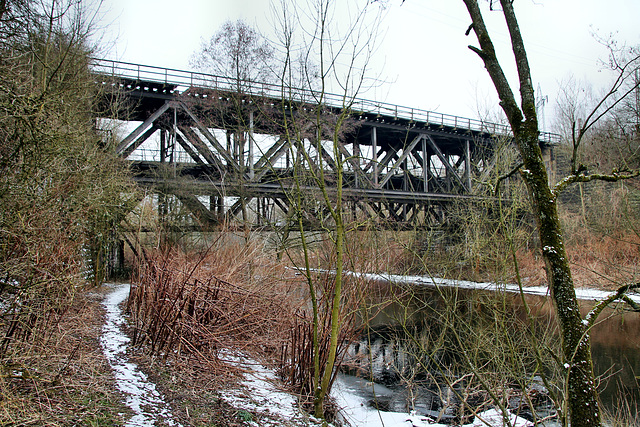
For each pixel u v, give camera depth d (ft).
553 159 88.99
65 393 16.38
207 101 61.98
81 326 24.79
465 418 25.09
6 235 18.62
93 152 34.27
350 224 22.09
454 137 96.58
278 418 18.11
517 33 11.69
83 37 33.30
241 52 56.90
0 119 19.16
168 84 65.26
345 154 61.72
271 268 33.40
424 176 92.02
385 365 35.27
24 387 16.01
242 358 25.41
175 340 24.29
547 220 10.85
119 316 32.32
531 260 52.49
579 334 10.31
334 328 19.16
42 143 21.45
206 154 65.00
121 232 50.72
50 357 18.31
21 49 26.21
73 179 27.27
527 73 11.52
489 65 12.07
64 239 22.61
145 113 75.36
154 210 54.70
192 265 30.27
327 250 27.78
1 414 13.38
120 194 46.80
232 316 26.76
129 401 17.02
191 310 25.20
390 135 98.27
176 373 21.03
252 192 60.08
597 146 48.29
